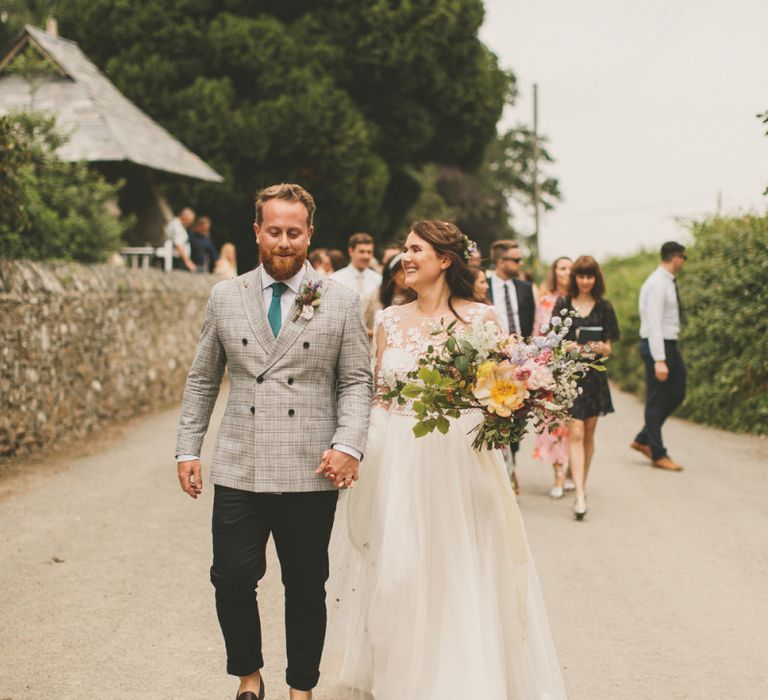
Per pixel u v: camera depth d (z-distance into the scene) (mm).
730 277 12648
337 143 23750
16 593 5609
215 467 3891
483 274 7074
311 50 24406
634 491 8719
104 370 11828
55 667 4547
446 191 51344
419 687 3775
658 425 9938
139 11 23609
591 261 8117
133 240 20094
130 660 4645
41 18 33062
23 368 9531
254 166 23844
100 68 24328
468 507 4016
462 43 25781
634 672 4547
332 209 24875
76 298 10898
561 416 3959
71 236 12367
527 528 7305
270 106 23312
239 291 3945
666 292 9766
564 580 5973
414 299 4430
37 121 13102
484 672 3715
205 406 4012
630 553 6594
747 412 12602
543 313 8812
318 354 3875
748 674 4523
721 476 9469
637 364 17969
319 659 4008
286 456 3822
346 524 4281
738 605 5512
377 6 24438
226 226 24891
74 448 10273
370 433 4211
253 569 3865
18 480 8617
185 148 23156
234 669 3936
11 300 9250
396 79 25438
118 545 6664
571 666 4617
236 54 23422
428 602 3891
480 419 4125
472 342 3924
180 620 5199
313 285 3910
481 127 27281
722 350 12938
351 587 4297
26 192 10438
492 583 3951
